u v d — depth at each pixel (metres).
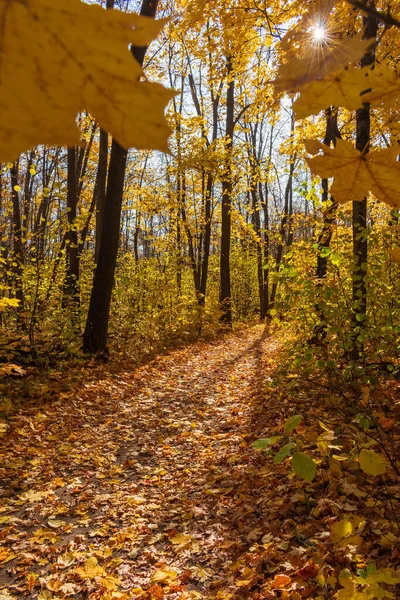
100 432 5.18
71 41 0.30
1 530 3.18
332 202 4.87
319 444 1.83
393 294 4.44
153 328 11.80
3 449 4.41
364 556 2.34
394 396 4.07
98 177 10.41
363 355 4.23
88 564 2.75
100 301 8.24
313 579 2.27
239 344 12.59
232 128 14.23
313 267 5.30
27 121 0.29
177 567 2.74
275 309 4.91
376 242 4.22
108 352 8.46
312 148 0.53
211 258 24.03
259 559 2.56
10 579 2.69
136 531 3.18
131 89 0.30
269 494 3.34
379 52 3.02
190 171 15.48
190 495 3.68
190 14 4.34
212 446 4.70
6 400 5.59
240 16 4.16
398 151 0.51
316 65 0.45
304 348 4.76
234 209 15.52
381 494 2.81
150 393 6.84
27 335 7.88
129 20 0.30
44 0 0.29
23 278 7.96
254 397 6.23
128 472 4.23
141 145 0.32
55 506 3.54
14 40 0.29
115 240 8.22
